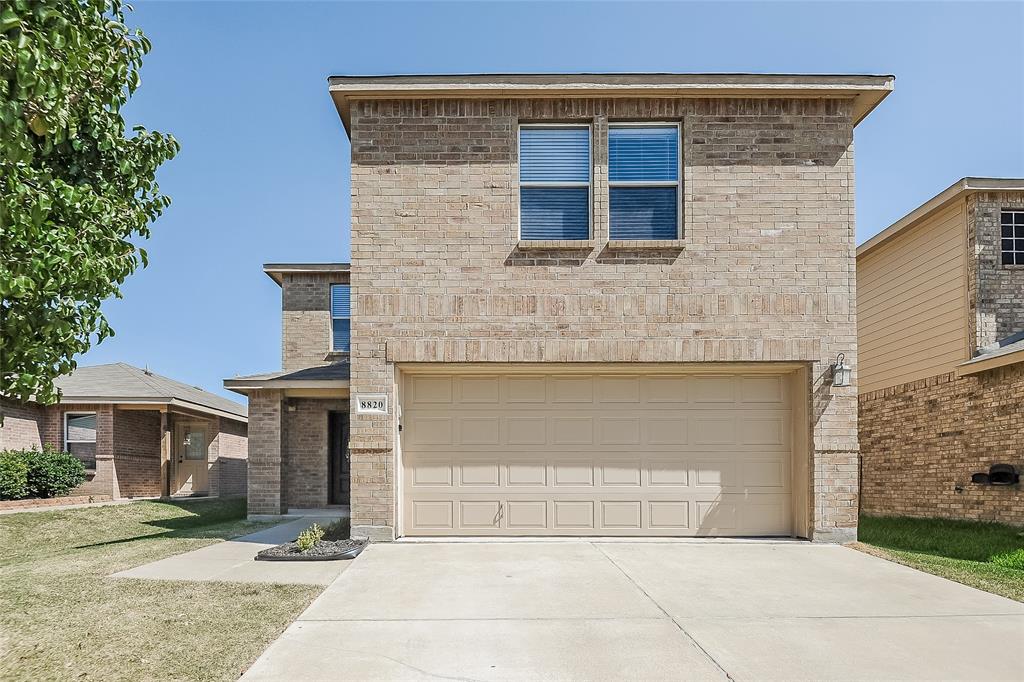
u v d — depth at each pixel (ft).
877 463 53.26
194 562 27.25
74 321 17.90
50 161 17.69
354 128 31.73
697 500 31.71
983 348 41.70
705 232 31.42
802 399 31.32
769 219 31.55
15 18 12.30
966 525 40.06
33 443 60.29
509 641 17.01
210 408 69.41
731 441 32.01
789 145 31.81
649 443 31.94
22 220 13.96
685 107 31.89
